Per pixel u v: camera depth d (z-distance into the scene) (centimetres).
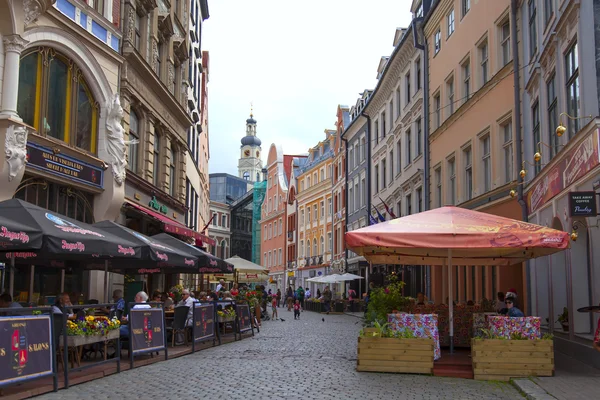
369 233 1177
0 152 1452
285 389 970
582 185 1280
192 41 3578
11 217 1051
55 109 1759
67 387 970
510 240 1135
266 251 8700
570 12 1316
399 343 1168
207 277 4044
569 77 1402
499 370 1093
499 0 2078
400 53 3478
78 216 1897
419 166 3166
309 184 6925
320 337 2130
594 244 1217
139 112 2348
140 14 2358
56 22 1712
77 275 1930
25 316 858
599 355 1148
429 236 1155
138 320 1266
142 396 902
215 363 1320
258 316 2758
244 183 11312
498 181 2075
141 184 2303
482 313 1469
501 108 2056
